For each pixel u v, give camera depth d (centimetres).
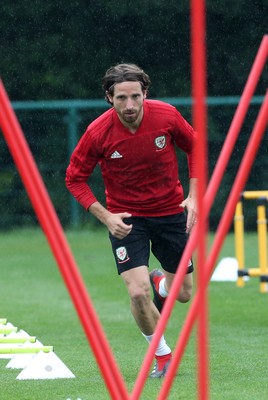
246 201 7231
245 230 7250
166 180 2297
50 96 7844
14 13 7775
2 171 7400
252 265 5397
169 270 2406
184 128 2284
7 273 5159
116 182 2300
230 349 2780
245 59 7750
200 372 1248
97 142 2248
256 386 2175
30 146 7319
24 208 7406
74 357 2694
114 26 7794
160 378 2303
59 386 2216
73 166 2281
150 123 2244
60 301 4119
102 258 5725
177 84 7781
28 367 2341
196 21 1190
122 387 1451
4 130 1355
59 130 7331
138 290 2255
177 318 3600
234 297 4159
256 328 3269
